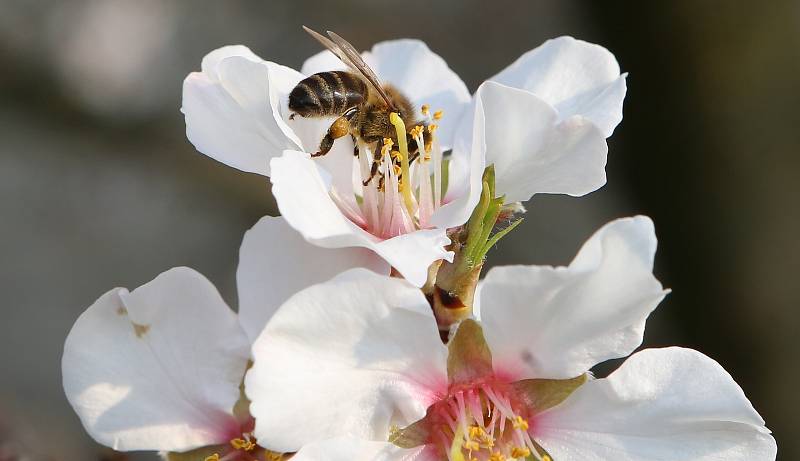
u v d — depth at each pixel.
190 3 0.40
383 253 0.18
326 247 0.18
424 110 0.21
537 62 0.21
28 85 0.39
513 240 0.38
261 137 0.19
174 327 0.19
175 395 0.19
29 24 0.39
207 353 0.19
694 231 0.40
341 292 0.18
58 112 0.39
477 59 0.40
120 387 0.19
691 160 0.40
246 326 0.18
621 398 0.19
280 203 0.18
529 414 0.19
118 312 0.19
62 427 0.34
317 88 0.20
